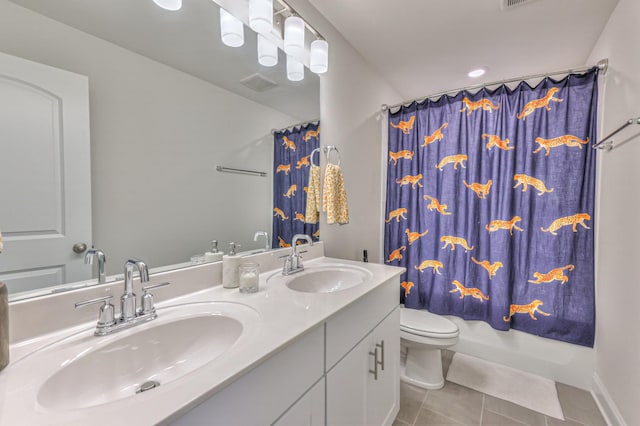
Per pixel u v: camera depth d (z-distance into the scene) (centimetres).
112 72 91
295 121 160
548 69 222
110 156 91
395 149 235
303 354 78
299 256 145
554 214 177
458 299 208
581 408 157
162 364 78
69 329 75
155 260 104
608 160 157
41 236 76
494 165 193
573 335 174
